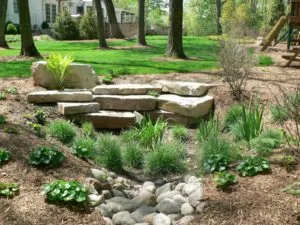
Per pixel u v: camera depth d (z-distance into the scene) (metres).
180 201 3.58
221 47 7.23
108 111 6.66
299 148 4.13
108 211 3.43
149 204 3.72
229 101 6.83
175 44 11.31
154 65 9.62
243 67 6.93
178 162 4.84
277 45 15.03
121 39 20.94
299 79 7.86
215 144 4.51
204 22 37.19
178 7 11.12
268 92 6.91
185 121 6.65
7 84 7.29
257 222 2.98
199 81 7.87
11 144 4.24
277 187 3.38
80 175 3.96
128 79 8.02
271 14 23.47
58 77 7.07
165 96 7.06
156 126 5.79
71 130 5.41
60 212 3.18
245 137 4.99
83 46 16.39
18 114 5.77
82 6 38.28
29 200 3.28
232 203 3.27
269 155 4.13
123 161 5.02
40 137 4.98
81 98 6.60
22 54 11.07
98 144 5.08
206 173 4.16
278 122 5.39
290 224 2.90
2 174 3.68
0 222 2.96
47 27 29.36
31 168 3.87
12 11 28.05
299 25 11.09
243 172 3.71
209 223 3.11
